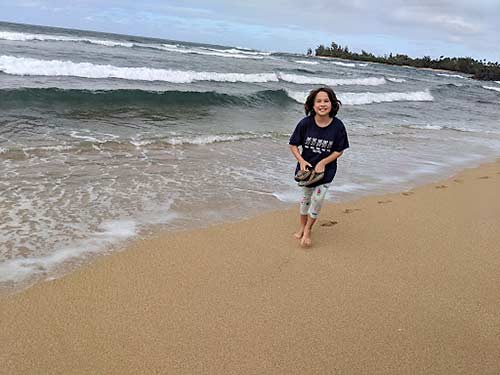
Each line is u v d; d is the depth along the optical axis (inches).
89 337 111.3
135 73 674.2
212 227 186.9
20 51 796.6
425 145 430.0
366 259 168.4
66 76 594.6
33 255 149.7
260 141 370.9
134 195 215.3
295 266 158.6
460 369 109.9
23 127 330.3
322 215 212.1
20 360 101.9
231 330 118.7
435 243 188.2
